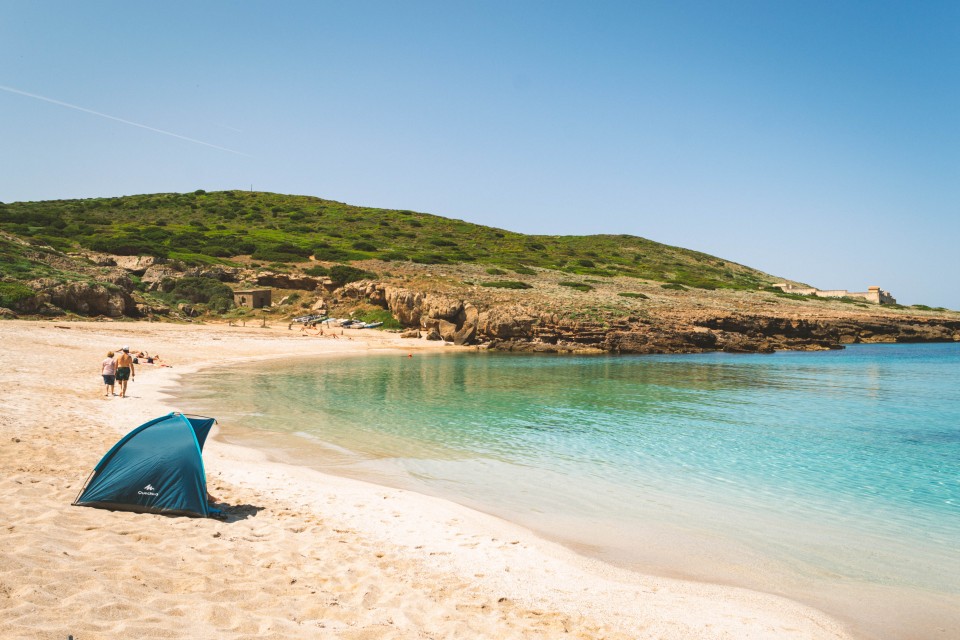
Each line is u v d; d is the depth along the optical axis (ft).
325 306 231.30
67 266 197.57
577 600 24.29
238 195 467.52
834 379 118.83
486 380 108.88
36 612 16.25
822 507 39.09
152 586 19.90
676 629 22.15
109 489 29.17
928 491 43.19
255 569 23.27
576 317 191.11
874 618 23.86
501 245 382.42
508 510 36.83
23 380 72.33
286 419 65.10
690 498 40.47
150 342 141.28
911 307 355.36
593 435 61.31
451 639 19.38
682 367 140.67
